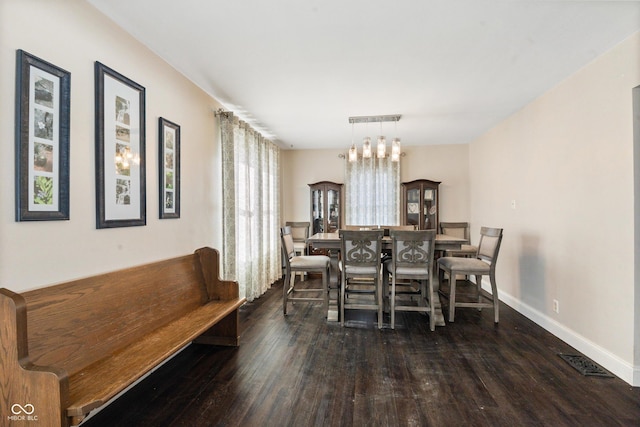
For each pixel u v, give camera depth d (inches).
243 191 144.4
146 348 68.7
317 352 97.1
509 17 70.5
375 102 126.2
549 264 113.1
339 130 169.9
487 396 74.0
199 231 113.0
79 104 64.7
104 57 70.7
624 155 81.0
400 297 154.9
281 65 94.7
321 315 131.6
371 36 78.3
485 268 122.3
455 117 146.0
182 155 102.3
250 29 75.6
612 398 73.0
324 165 220.1
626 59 80.0
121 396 74.2
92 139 67.8
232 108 133.6
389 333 112.1
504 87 110.7
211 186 121.8
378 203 212.2
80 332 60.5
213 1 65.2
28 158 54.6
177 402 72.1
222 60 91.6
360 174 214.1
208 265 104.9
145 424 64.6
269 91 115.0
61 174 60.3
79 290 61.7
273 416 67.2
